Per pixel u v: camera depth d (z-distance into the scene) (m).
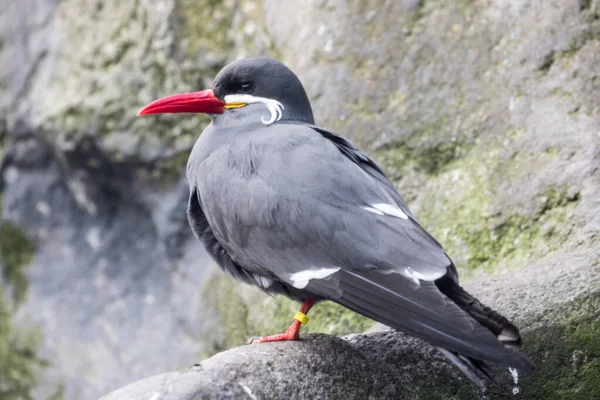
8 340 15.34
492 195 11.39
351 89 12.84
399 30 12.86
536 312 8.58
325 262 8.22
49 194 16.00
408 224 8.15
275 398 7.59
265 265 8.56
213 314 13.45
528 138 11.41
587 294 8.62
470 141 11.95
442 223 11.59
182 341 14.27
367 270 8.01
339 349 8.25
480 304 7.62
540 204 10.89
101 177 15.20
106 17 15.10
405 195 12.07
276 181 8.48
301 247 8.34
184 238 14.70
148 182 14.75
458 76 12.30
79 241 15.76
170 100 9.64
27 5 16.17
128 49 14.77
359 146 12.55
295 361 7.92
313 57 13.24
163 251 14.80
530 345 8.46
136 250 15.38
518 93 11.75
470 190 11.63
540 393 8.41
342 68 13.01
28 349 15.20
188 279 14.44
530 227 10.91
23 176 16.09
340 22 13.23
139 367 14.34
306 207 8.31
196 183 9.18
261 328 12.03
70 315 15.24
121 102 14.58
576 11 11.66
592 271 8.89
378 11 13.06
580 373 8.43
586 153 10.82
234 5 14.50
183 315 14.23
